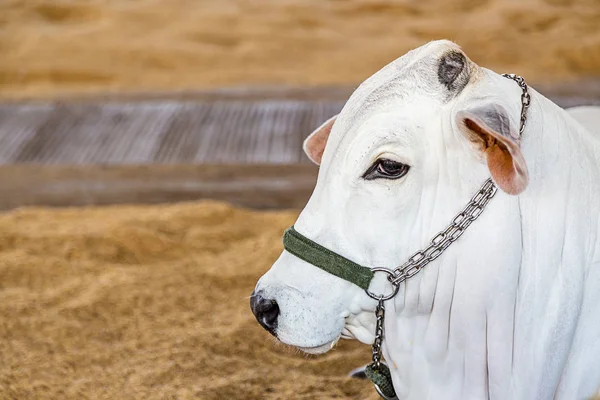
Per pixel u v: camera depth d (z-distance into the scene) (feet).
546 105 11.74
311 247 11.45
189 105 34.40
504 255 11.03
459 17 48.42
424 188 11.11
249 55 42.34
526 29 46.47
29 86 39.55
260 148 29.94
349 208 11.24
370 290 11.54
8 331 18.22
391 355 12.12
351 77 39.73
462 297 11.28
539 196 11.32
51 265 21.03
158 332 18.20
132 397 15.80
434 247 11.19
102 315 18.94
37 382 16.30
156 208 25.26
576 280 11.46
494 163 10.38
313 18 47.57
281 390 15.87
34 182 27.96
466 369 11.64
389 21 48.11
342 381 16.02
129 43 43.09
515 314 11.36
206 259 21.71
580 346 11.84
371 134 10.93
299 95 35.53
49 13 49.19
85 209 25.40
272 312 11.77
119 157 29.58
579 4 49.62
